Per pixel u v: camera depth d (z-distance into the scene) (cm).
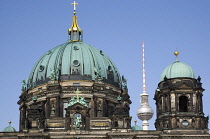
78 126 19425
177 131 19088
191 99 19562
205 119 19538
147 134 18938
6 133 18638
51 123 19612
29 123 19050
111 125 19438
